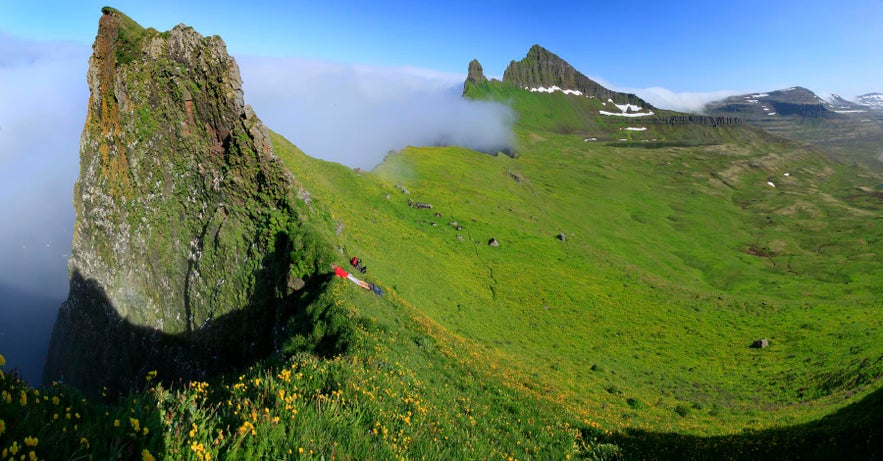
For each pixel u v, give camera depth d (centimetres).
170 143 4638
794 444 1908
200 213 4428
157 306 4500
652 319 8500
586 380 4909
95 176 5234
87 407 618
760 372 6325
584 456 1633
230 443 660
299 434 746
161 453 565
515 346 5847
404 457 867
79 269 5472
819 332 7919
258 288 3816
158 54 4766
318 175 8206
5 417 503
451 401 1734
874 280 15662
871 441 1506
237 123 4369
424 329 3322
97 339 5125
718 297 10644
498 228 11862
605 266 11512
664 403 4616
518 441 1499
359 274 4025
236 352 3806
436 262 7912
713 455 1914
